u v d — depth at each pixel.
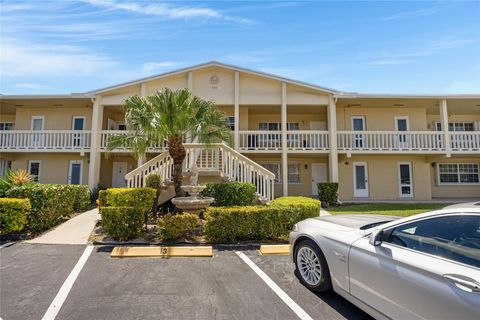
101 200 8.30
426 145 14.09
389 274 2.63
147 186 8.91
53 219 7.57
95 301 3.51
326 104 14.08
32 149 14.13
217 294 3.72
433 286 2.24
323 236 3.66
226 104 14.11
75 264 4.89
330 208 11.85
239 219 6.30
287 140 14.77
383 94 13.78
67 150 14.13
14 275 4.37
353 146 14.43
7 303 3.45
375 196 15.73
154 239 6.29
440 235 2.54
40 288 3.89
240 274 4.45
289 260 5.15
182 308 3.33
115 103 14.12
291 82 13.78
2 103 15.01
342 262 3.26
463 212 2.49
